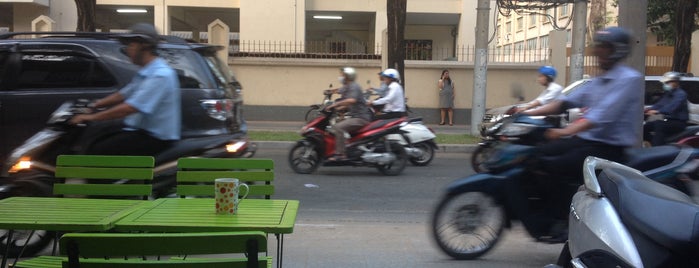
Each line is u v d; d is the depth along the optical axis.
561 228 5.12
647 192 3.14
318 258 5.47
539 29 40.66
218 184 3.67
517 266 5.32
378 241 6.11
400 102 11.35
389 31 15.90
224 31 19.14
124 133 5.42
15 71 6.23
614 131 4.74
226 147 6.25
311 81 19.67
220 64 7.00
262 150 13.76
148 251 2.52
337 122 10.19
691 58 21.72
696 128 7.98
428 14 25.05
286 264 5.28
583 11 15.95
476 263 5.39
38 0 22.25
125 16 27.31
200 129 6.18
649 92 12.58
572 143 4.88
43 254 5.31
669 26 23.39
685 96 9.94
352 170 10.94
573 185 4.98
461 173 10.77
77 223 3.43
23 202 4.05
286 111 19.70
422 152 11.60
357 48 21.27
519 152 5.16
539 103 9.75
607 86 4.76
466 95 19.83
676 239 2.75
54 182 5.14
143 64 5.27
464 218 5.38
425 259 5.48
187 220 3.52
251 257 2.57
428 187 9.37
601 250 3.16
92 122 5.41
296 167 10.38
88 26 14.69
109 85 6.11
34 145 5.36
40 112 6.13
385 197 8.57
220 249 2.56
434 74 19.73
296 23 23.00
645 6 9.12
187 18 26.53
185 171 4.71
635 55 9.11
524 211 5.15
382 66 19.41
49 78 6.22
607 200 3.31
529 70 19.80
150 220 3.51
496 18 20.80
